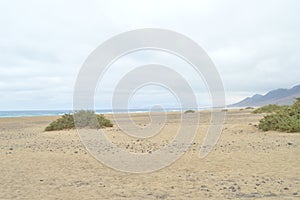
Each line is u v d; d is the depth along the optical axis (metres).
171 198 6.98
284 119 20.98
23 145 16.59
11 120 44.12
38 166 10.80
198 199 6.88
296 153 12.45
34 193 7.45
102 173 9.72
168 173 9.66
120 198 7.04
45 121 41.44
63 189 7.82
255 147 14.42
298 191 7.36
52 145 16.50
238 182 8.34
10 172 9.82
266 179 8.56
